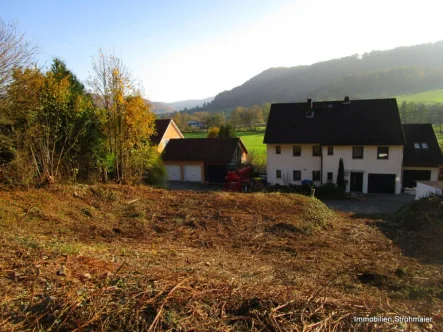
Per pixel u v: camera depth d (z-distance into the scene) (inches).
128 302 117.2
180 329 105.2
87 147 457.7
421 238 315.0
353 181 881.5
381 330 111.2
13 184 334.3
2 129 341.1
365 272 205.6
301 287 155.9
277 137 947.3
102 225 287.0
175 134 1337.4
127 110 525.7
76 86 569.6
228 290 133.0
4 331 101.8
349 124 909.8
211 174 1088.2
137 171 571.8
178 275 150.2
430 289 168.2
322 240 296.7
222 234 296.2
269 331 106.6
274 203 390.6
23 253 169.6
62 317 109.9
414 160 872.9
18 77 345.4
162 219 325.7
